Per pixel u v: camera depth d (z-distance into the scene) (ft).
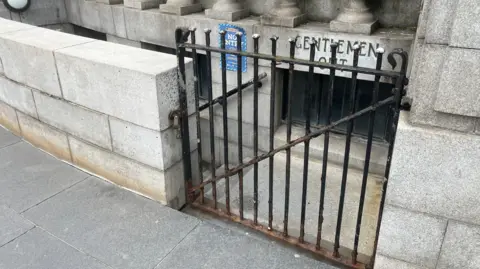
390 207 7.82
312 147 14.69
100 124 11.41
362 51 12.50
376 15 13.47
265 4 15.29
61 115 12.38
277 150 9.16
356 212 11.69
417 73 7.18
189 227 10.35
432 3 6.40
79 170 12.85
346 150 8.28
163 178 10.80
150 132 10.36
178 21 16.06
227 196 10.81
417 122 7.12
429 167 7.14
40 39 12.56
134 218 10.65
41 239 9.88
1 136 14.90
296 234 10.81
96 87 10.85
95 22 20.07
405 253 8.10
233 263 9.25
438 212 7.43
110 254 9.46
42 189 11.83
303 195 9.26
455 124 6.86
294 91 15.34
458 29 6.17
